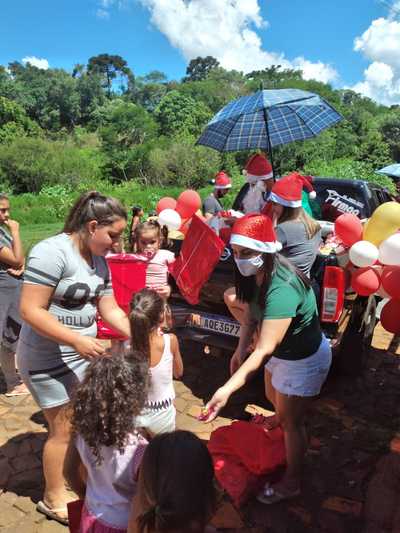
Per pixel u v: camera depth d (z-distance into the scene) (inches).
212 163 1988.2
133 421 75.1
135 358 80.0
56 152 1979.6
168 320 145.4
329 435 144.3
